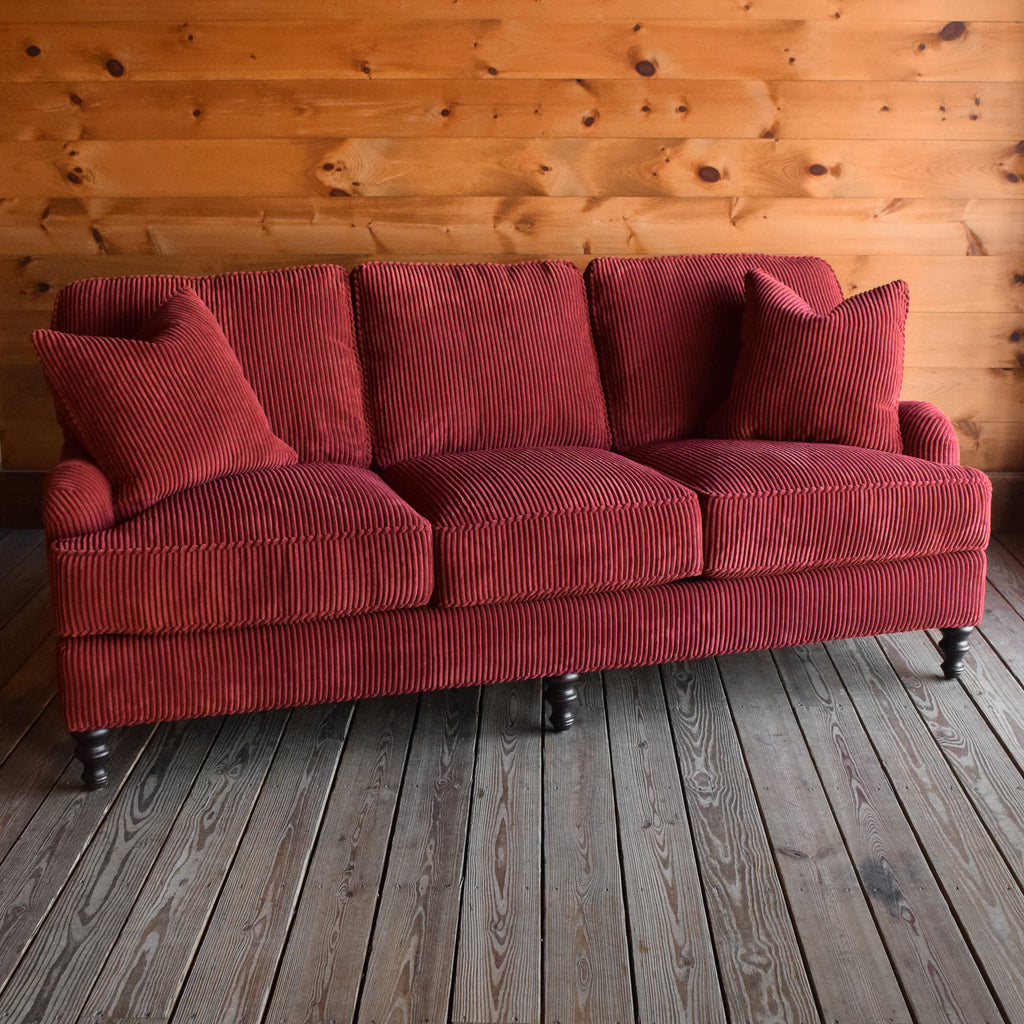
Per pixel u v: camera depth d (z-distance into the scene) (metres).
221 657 2.00
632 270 2.78
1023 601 2.88
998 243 3.17
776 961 1.57
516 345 2.64
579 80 2.99
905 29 2.99
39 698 2.34
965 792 2.00
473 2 2.91
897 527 2.27
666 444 2.62
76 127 2.96
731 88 3.02
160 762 2.10
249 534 1.96
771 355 2.54
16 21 2.88
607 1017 1.47
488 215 3.08
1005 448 3.35
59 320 2.48
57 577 1.88
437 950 1.59
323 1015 1.47
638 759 2.12
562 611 2.15
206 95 2.95
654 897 1.71
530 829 1.88
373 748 2.16
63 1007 1.48
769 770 2.08
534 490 2.16
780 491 2.21
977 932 1.63
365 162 3.02
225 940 1.61
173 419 2.09
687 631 2.22
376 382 2.60
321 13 2.90
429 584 2.06
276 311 2.53
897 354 2.52
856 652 2.60
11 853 1.81
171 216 3.04
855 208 3.12
